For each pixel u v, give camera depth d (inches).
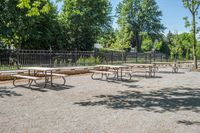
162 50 2829.7
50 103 351.6
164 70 1010.7
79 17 1819.6
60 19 1843.0
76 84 552.1
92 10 1889.8
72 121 263.0
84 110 313.1
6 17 1344.7
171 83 591.2
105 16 2042.3
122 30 2832.2
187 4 1039.6
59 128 238.5
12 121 260.4
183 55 2091.5
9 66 673.0
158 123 261.6
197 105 351.3
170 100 385.7
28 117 276.7
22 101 362.0
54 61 805.9
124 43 2642.7
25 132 226.4
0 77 566.3
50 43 1633.9
